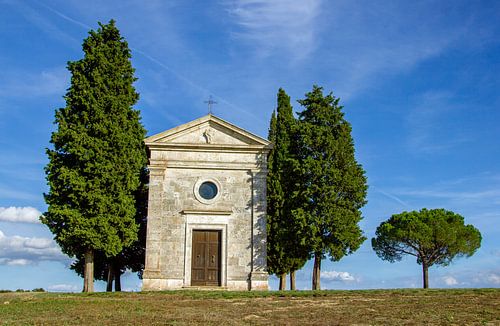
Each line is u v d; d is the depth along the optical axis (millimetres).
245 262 38656
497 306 25969
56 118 39750
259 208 39469
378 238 57250
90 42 41844
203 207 39250
